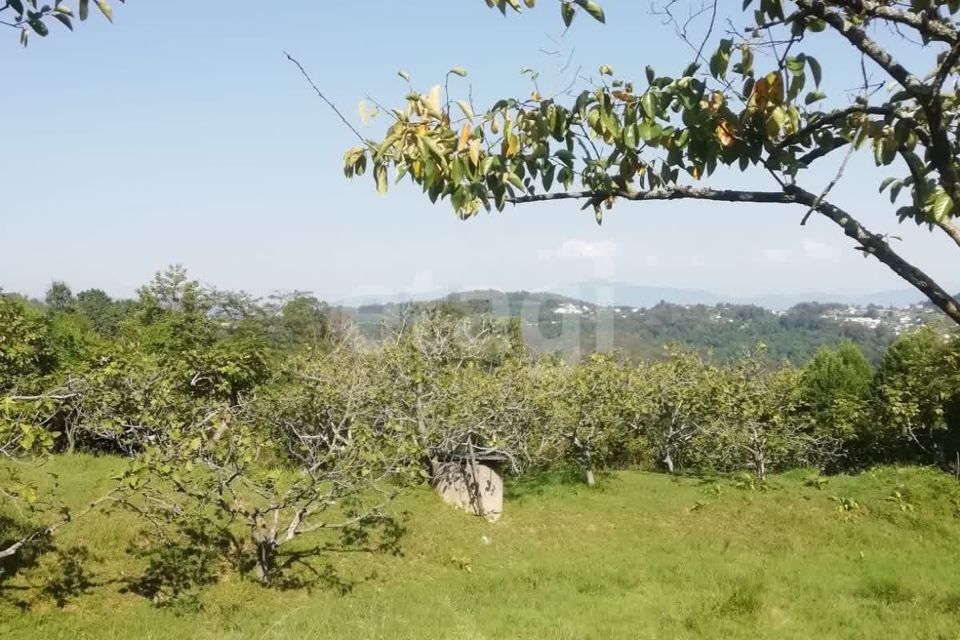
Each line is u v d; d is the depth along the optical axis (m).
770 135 2.28
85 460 13.72
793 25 2.26
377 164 2.38
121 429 9.68
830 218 2.29
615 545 12.73
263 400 12.82
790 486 16.08
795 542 12.90
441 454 14.45
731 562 11.77
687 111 2.31
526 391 15.44
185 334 22.67
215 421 9.45
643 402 17.98
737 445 17.80
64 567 8.71
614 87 2.48
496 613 8.74
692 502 15.02
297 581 9.71
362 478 10.24
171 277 24.00
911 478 15.76
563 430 16.31
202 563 9.55
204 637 7.25
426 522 12.62
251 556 10.06
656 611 9.16
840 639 8.33
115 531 9.80
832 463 22.11
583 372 16.86
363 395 13.07
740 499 15.12
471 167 2.34
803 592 10.15
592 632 8.20
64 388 9.16
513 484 16.44
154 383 11.27
